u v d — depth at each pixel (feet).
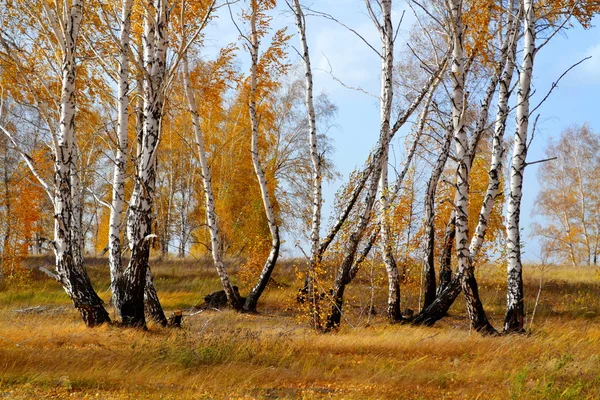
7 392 30.91
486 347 46.29
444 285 72.79
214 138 128.88
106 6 62.49
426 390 34.17
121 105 64.54
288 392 33.24
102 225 150.82
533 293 87.81
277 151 134.10
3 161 107.34
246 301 79.46
